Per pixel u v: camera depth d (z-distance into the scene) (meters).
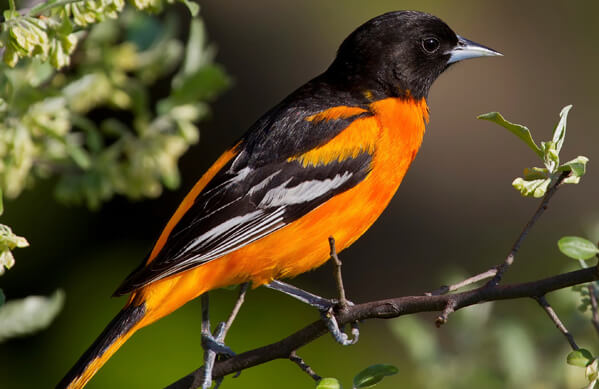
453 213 17.73
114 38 8.75
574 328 8.52
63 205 14.57
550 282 5.58
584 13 19.39
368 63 8.98
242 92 17.34
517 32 19.25
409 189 17.97
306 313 14.04
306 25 18.17
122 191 8.68
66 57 6.21
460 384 8.67
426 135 18.73
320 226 8.22
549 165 5.77
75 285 14.24
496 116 5.69
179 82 8.44
